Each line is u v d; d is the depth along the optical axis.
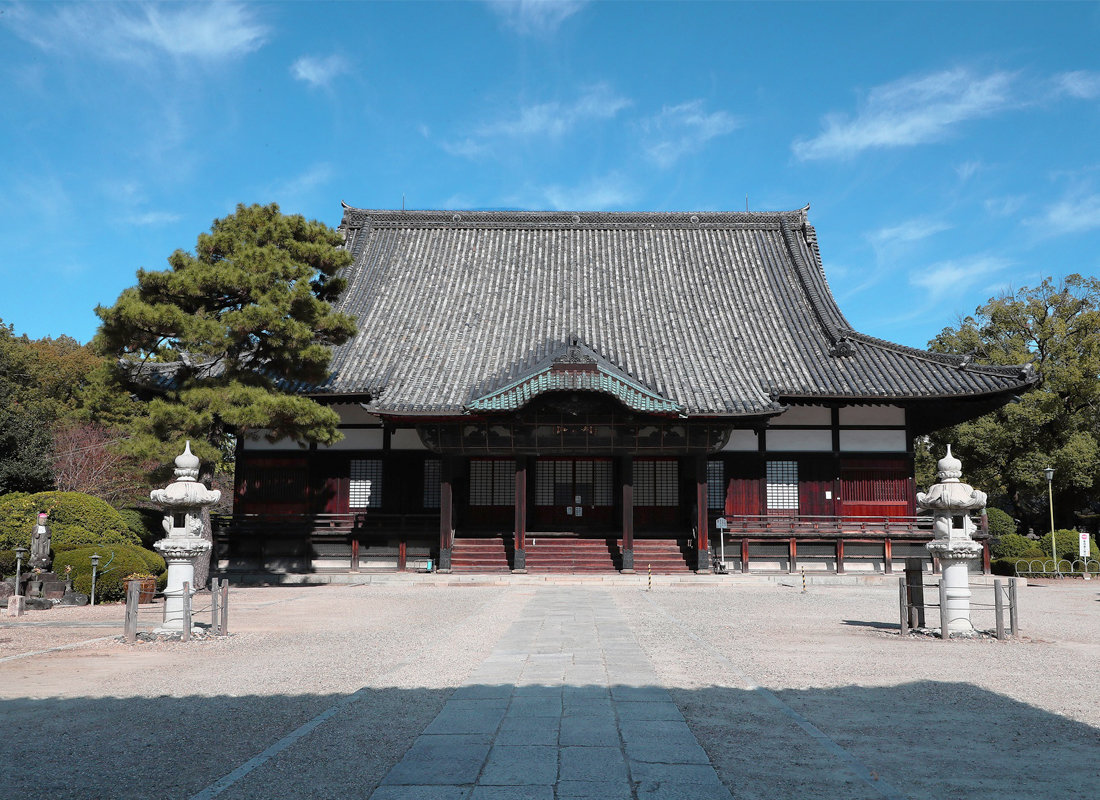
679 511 34.94
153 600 23.25
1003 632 15.18
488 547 32.44
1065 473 43.41
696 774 6.75
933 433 49.00
